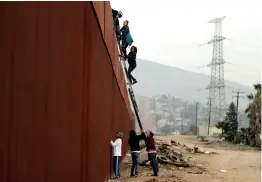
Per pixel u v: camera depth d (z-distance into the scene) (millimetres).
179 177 16906
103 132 11945
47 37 4777
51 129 5066
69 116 6238
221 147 58344
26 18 4020
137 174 16312
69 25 6055
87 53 7773
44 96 4711
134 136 16422
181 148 40719
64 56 5746
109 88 14328
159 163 21438
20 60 3873
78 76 6934
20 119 3900
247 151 50531
